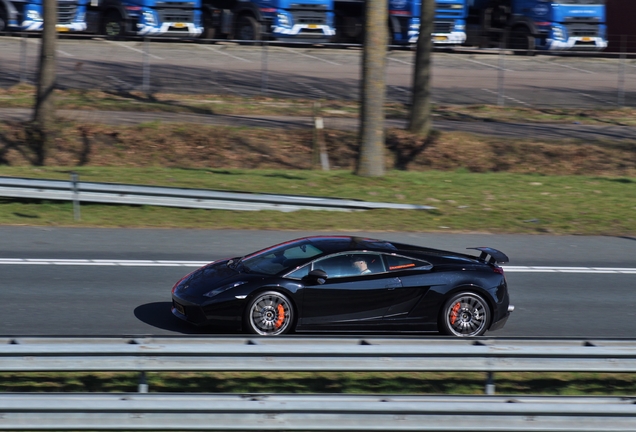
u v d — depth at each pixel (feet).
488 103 390.83
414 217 216.74
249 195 211.00
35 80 378.53
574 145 325.01
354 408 81.51
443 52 486.79
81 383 101.71
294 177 257.14
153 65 418.92
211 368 88.63
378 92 255.29
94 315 131.95
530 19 442.09
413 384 108.06
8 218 198.08
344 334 125.70
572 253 192.54
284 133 320.70
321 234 196.24
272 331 120.26
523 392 107.86
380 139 259.39
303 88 395.14
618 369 94.32
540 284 164.86
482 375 112.68
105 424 79.46
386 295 123.44
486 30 466.29
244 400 81.30
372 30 249.96
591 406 83.92
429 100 326.24
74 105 336.90
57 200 213.05
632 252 196.54
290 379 107.14
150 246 181.16
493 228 212.84
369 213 218.18
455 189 252.62
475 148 318.65
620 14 522.47
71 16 426.92
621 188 267.80
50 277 153.58
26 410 78.28
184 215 208.85
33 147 292.61
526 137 335.26
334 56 471.21
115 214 207.41
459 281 125.39
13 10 411.75
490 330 127.54
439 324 125.70
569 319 142.00
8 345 85.81
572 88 431.84
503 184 264.11
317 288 121.39
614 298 156.87
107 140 303.07
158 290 149.07
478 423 83.10
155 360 87.97
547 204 240.32
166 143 305.73
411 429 82.38
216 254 176.45
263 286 119.44
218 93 376.68
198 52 458.91
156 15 412.57
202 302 119.34
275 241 188.75
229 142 309.63
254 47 471.21
